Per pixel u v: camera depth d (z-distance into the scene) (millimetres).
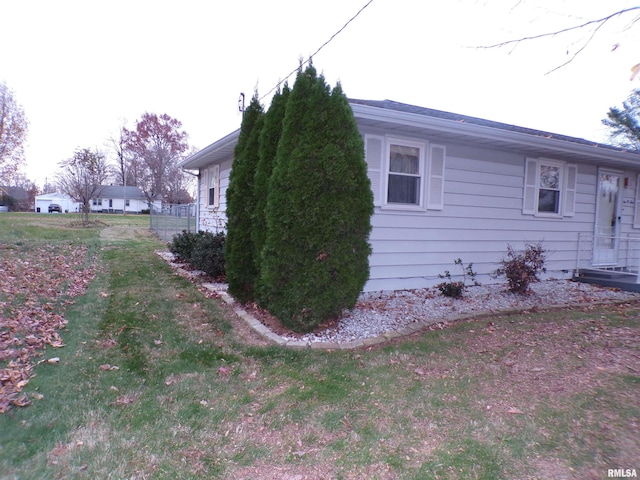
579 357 3990
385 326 5211
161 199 40219
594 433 2670
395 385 3520
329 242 4754
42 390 3332
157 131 47938
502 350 4281
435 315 5715
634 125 17469
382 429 2854
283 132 4930
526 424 2822
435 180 7145
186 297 6676
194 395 3379
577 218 9094
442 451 2572
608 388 3266
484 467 2404
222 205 10836
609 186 9625
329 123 4758
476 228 7742
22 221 24094
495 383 3488
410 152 6941
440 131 6590
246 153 6203
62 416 2963
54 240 14188
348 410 3121
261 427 2918
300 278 4820
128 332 4844
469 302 6461
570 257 9062
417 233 7117
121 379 3625
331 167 4688
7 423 2814
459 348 4398
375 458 2537
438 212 7301
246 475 2406
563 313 5891
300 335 4867
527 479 2285
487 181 7777
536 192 8375
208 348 4449
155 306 6047
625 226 9930
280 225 4836
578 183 9047
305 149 4723
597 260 9492
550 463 2410
